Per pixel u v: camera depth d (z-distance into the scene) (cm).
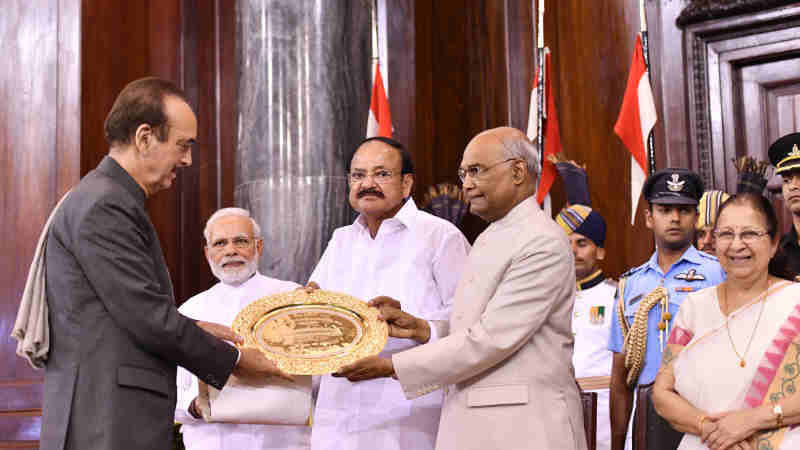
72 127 583
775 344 265
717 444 258
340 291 355
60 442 253
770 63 540
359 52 573
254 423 319
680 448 274
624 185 584
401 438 332
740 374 267
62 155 581
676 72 562
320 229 540
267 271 540
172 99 281
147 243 274
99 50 609
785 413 254
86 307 260
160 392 266
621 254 582
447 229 352
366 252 355
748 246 273
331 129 551
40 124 587
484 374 280
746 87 548
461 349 277
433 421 334
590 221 443
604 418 415
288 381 320
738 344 271
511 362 278
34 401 549
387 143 354
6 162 586
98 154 600
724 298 284
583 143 610
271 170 549
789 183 369
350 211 550
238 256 393
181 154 283
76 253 259
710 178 546
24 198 581
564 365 281
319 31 559
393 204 350
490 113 668
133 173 277
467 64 679
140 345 264
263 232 545
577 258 442
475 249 302
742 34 542
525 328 273
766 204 279
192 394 358
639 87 495
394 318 315
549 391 276
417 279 343
